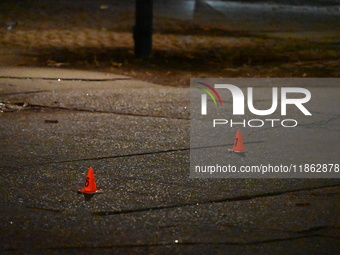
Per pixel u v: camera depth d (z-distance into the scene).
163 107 13.53
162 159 9.27
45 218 6.75
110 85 16.14
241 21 31.20
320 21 33.00
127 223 6.64
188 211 7.04
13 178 8.13
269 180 8.34
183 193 7.69
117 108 13.23
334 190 7.96
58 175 8.33
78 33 25.58
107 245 6.05
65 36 24.66
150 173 8.52
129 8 32.44
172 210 7.07
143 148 9.91
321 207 7.28
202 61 20.78
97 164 8.91
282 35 27.61
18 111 12.60
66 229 6.45
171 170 8.70
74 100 13.88
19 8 30.64
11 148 9.66
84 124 11.57
